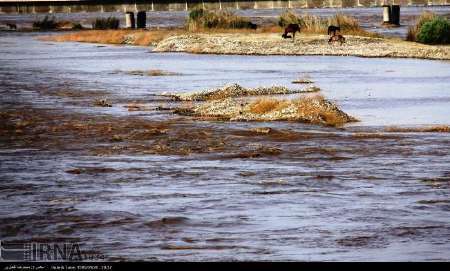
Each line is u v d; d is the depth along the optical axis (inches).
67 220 1272.1
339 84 3329.2
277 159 1814.7
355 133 2161.7
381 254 1071.0
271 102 2496.3
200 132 2181.3
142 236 1181.1
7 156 1870.1
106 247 1120.8
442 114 2486.5
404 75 3641.7
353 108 2632.9
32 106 2751.0
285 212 1320.1
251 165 1739.7
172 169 1695.4
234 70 4050.2
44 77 3806.6
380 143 2011.6
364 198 1419.8
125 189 1502.2
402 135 2129.7
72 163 1772.9
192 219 1275.8
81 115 2527.1
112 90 3233.3
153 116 2496.3
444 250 1091.9
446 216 1289.4
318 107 2420.0
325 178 1590.8
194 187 1515.7
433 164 1747.0
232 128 2244.1
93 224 1249.4
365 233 1185.4
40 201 1407.5
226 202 1390.3
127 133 2185.0
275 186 1517.0
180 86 3363.7
